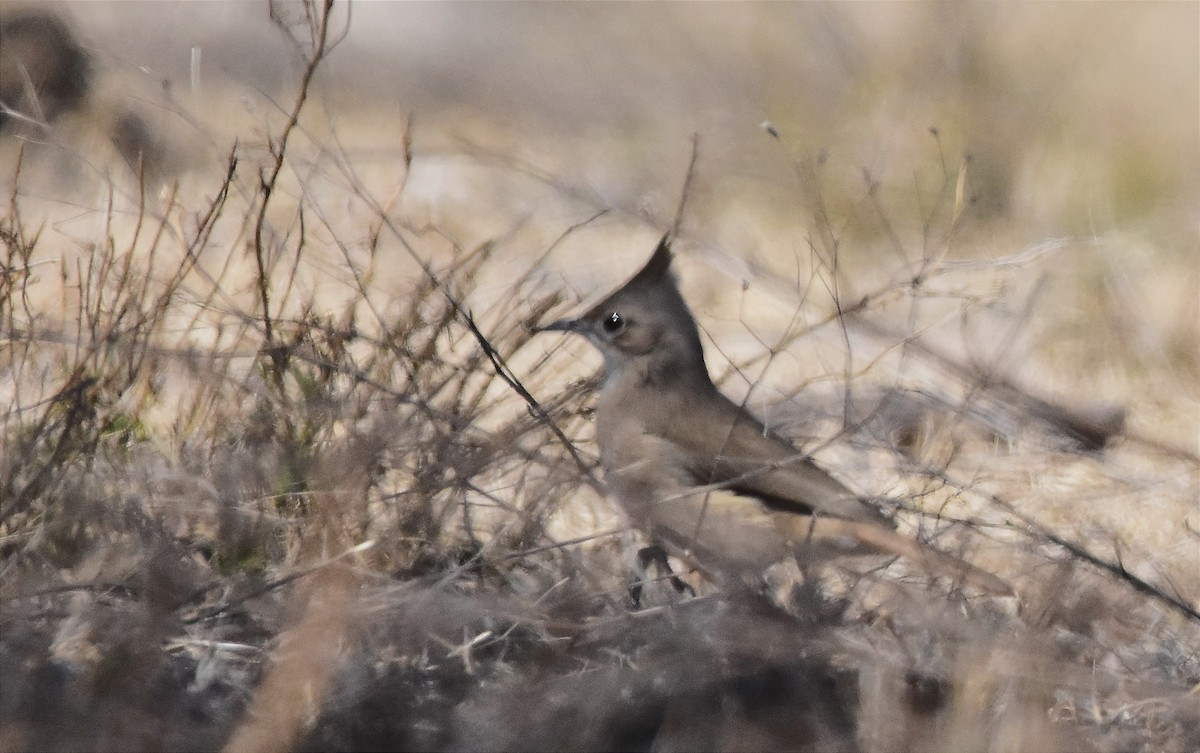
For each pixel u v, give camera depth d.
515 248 17.98
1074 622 9.71
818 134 21.84
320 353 10.33
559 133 23.78
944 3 22.77
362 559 9.28
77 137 17.70
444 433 10.34
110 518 9.42
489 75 27.12
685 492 10.20
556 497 10.25
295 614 8.68
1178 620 10.47
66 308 11.22
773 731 8.77
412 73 27.48
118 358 10.47
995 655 8.95
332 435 10.01
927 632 9.41
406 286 14.08
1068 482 13.13
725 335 16.25
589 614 9.55
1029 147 21.44
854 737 8.78
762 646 9.14
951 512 12.28
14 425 10.43
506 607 9.02
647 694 8.95
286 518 9.73
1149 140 22.00
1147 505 12.84
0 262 11.18
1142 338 16.55
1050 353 16.33
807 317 16.67
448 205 19.19
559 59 27.23
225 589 9.22
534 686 8.79
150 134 17.72
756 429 11.07
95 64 18.36
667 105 24.34
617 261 17.98
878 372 14.40
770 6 24.47
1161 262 19.48
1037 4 23.97
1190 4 25.55
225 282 13.80
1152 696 9.25
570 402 11.41
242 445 10.05
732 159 21.05
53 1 19.09
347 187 16.16
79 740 8.04
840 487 10.59
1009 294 16.38
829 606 9.91
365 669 8.66
